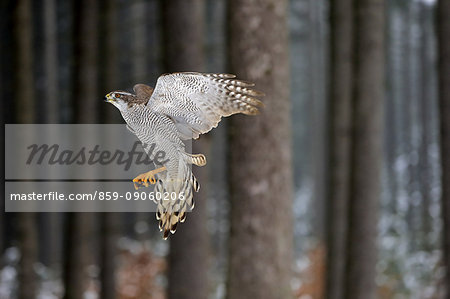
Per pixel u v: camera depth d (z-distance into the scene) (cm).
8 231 2458
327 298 1596
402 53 4234
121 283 2214
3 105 1881
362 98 1316
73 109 1403
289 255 1012
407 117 4284
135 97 589
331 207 1580
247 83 586
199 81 587
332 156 1574
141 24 2123
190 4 1146
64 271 1382
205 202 1208
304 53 4425
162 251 2609
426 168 3428
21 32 1331
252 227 991
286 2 1002
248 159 988
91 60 1402
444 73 1148
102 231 1489
